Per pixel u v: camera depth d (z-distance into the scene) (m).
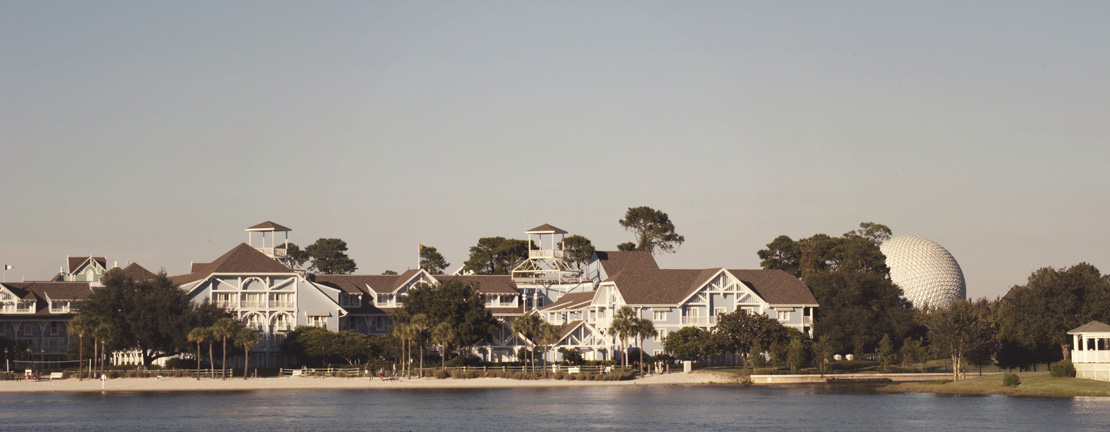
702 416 123.56
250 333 171.25
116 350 180.00
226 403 139.00
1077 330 151.88
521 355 193.88
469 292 187.38
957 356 164.00
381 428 114.56
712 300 199.75
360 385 165.38
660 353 188.88
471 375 173.12
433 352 195.38
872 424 116.50
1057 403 133.38
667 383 169.50
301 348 189.12
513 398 144.62
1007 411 126.06
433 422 119.12
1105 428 111.50
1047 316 167.62
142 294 178.75
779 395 148.38
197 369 177.62
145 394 152.25
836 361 186.62
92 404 138.12
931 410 128.38
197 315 177.88
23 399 144.88
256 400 143.00
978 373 174.75
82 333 166.25
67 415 126.00
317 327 194.25
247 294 199.00
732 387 162.62
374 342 186.75
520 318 174.12
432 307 183.12
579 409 130.75
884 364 181.38
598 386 164.25
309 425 116.94
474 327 183.50
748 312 185.88
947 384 153.75
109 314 175.00
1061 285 167.88
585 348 195.12
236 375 178.62
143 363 181.62
